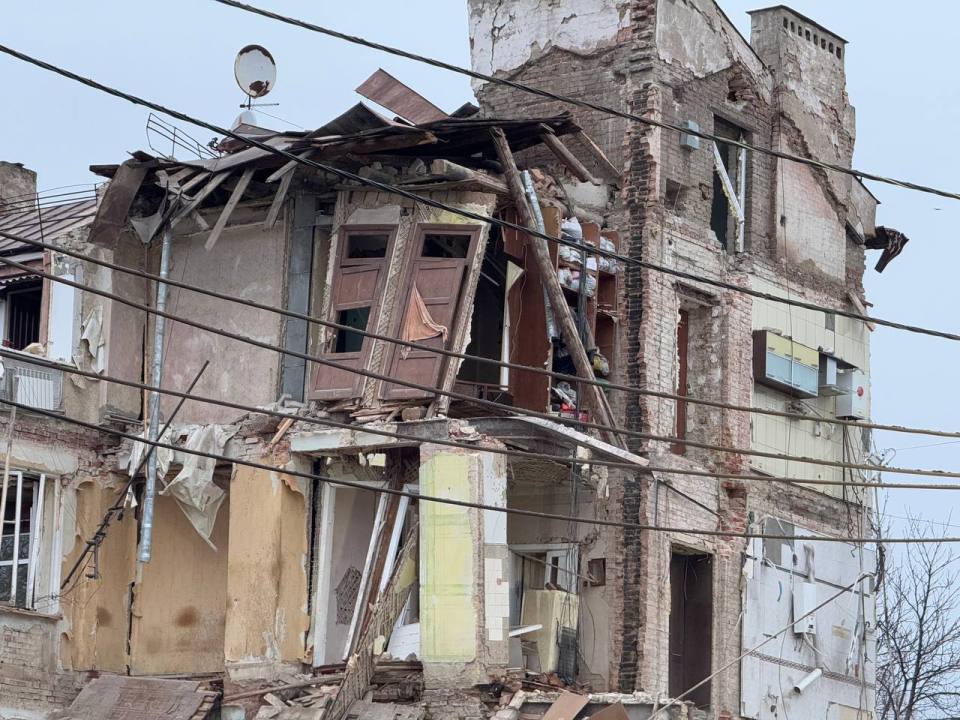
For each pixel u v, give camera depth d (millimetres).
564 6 30266
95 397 28422
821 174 32719
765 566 30141
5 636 26719
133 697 27062
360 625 26375
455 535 25469
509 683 25391
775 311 31141
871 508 33125
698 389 30125
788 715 30062
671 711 26969
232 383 28125
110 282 28625
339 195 27297
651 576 27766
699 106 30188
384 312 26500
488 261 27688
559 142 26984
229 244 28547
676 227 29344
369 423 26328
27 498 27734
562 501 28453
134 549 28656
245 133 29469
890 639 41438
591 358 27594
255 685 26750
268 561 27016
